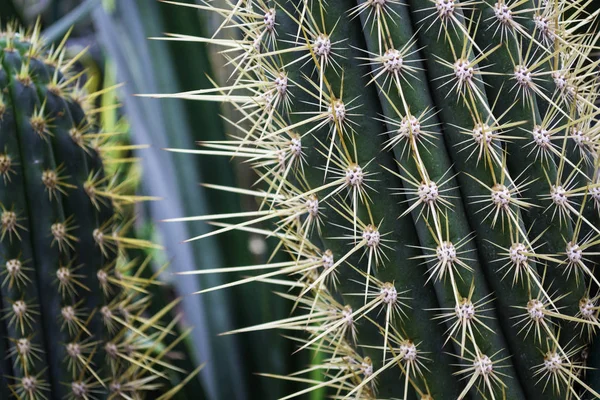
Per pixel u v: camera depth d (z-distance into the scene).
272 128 0.57
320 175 0.55
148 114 0.80
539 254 0.54
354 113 0.54
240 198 0.79
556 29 0.55
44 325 0.64
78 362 0.65
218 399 0.75
